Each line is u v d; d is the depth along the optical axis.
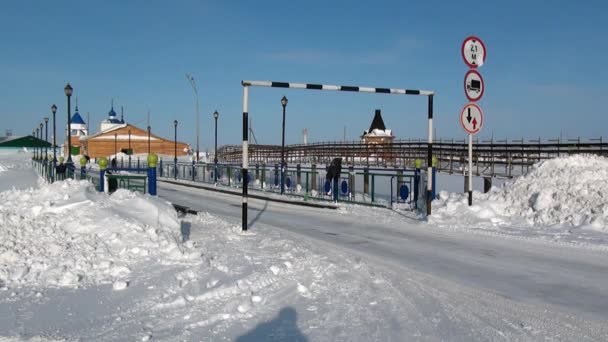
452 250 9.43
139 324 4.93
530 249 9.38
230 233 10.81
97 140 79.12
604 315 5.54
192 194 24.58
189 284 6.34
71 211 8.52
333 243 10.25
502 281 7.03
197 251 8.07
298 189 21.95
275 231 11.67
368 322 5.16
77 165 58.94
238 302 5.68
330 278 6.96
